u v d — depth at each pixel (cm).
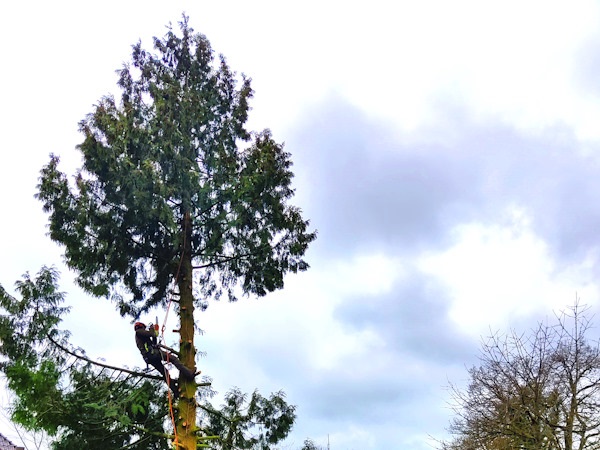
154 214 1234
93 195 1265
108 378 1213
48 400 1117
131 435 1216
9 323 1125
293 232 1433
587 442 1507
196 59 1478
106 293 1327
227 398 1357
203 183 1326
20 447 1867
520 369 1616
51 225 1251
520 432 1527
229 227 1342
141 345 1215
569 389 1555
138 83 1391
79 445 1162
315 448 1445
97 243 1290
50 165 1259
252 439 1330
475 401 1678
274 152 1408
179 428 1176
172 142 1298
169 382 1198
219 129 1436
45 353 1157
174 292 1302
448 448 1803
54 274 1173
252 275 1446
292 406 1370
